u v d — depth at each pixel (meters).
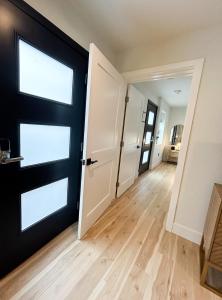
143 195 2.75
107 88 1.61
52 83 1.26
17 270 1.18
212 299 1.11
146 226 1.88
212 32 1.43
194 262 1.41
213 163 1.52
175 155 5.70
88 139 1.39
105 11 1.36
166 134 5.86
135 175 3.44
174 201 1.74
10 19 0.89
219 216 1.10
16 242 1.16
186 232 1.71
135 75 1.92
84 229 1.60
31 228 1.27
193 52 1.53
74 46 1.37
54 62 1.24
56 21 1.21
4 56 0.90
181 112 5.65
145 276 1.23
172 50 1.65
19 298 1.00
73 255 1.36
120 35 1.68
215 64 1.43
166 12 1.32
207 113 1.50
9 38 0.90
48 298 1.02
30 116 1.10
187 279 1.24
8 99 0.95
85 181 1.47
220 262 1.13
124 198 2.57
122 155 2.41
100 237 1.62
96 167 1.66
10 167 1.04
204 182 1.58
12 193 1.08
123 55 1.98
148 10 1.31
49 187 1.41
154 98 3.94
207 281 1.23
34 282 1.10
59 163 1.44
